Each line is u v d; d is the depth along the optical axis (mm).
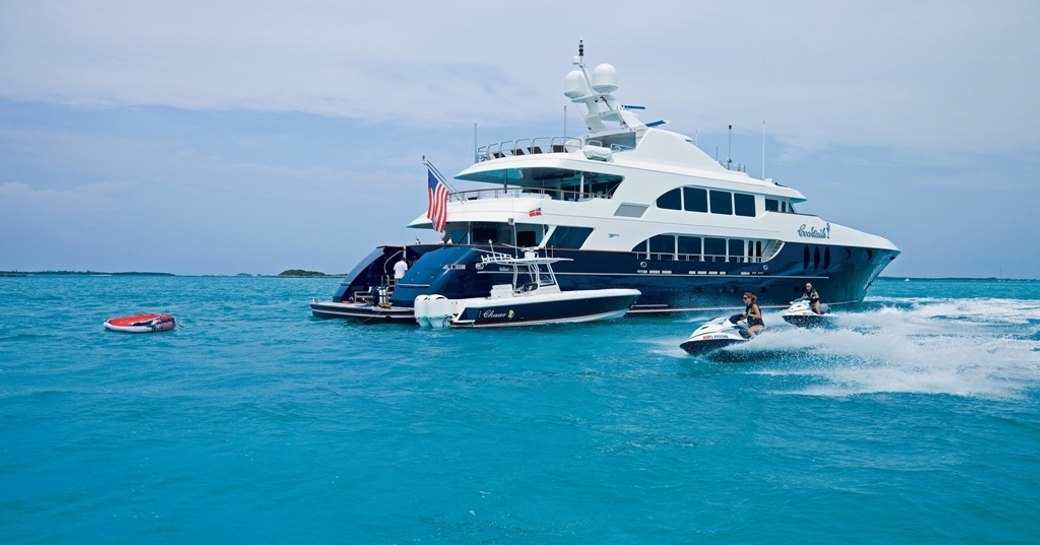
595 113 30578
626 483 8188
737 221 29625
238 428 10555
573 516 7230
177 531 6844
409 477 8383
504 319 23906
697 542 6613
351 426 10711
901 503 7516
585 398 12891
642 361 17328
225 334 24672
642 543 6598
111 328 25750
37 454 9195
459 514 7285
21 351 19859
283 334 24469
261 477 8352
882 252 34906
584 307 25125
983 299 58031
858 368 16172
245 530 6879
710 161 30203
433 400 12672
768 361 16938
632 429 10617
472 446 9664
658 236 27984
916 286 132250
